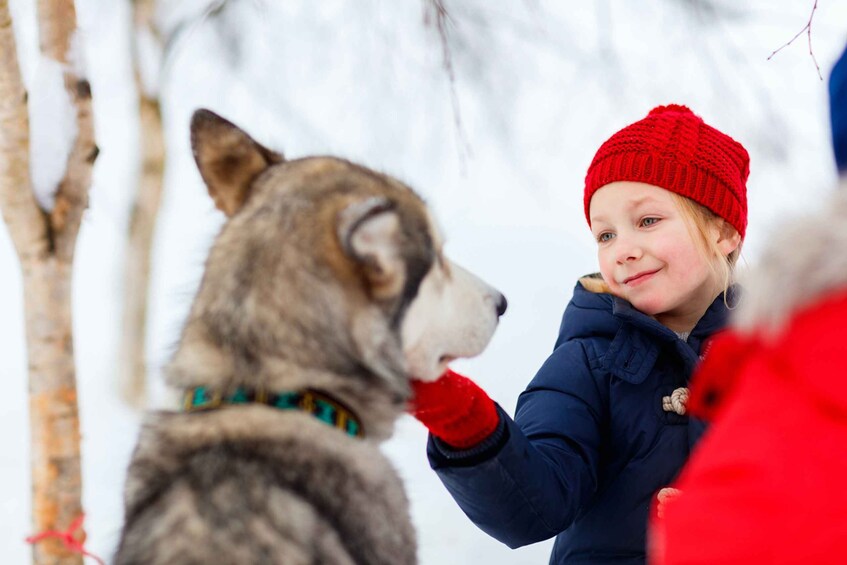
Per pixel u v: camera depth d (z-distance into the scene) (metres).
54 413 2.21
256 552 1.50
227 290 1.80
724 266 2.35
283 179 1.97
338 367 1.75
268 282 1.77
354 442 1.79
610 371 2.23
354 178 1.94
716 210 2.33
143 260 5.26
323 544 1.58
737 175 2.41
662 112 2.45
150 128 5.40
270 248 1.80
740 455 1.15
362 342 1.75
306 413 1.73
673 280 2.27
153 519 1.57
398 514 1.81
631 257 2.28
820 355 1.13
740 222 2.40
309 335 1.74
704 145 2.35
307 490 1.64
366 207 1.72
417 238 1.88
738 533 1.12
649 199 2.30
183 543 1.50
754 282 1.22
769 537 1.10
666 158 2.31
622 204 2.33
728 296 2.35
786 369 1.18
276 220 1.84
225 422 1.69
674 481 2.16
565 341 2.45
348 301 1.75
